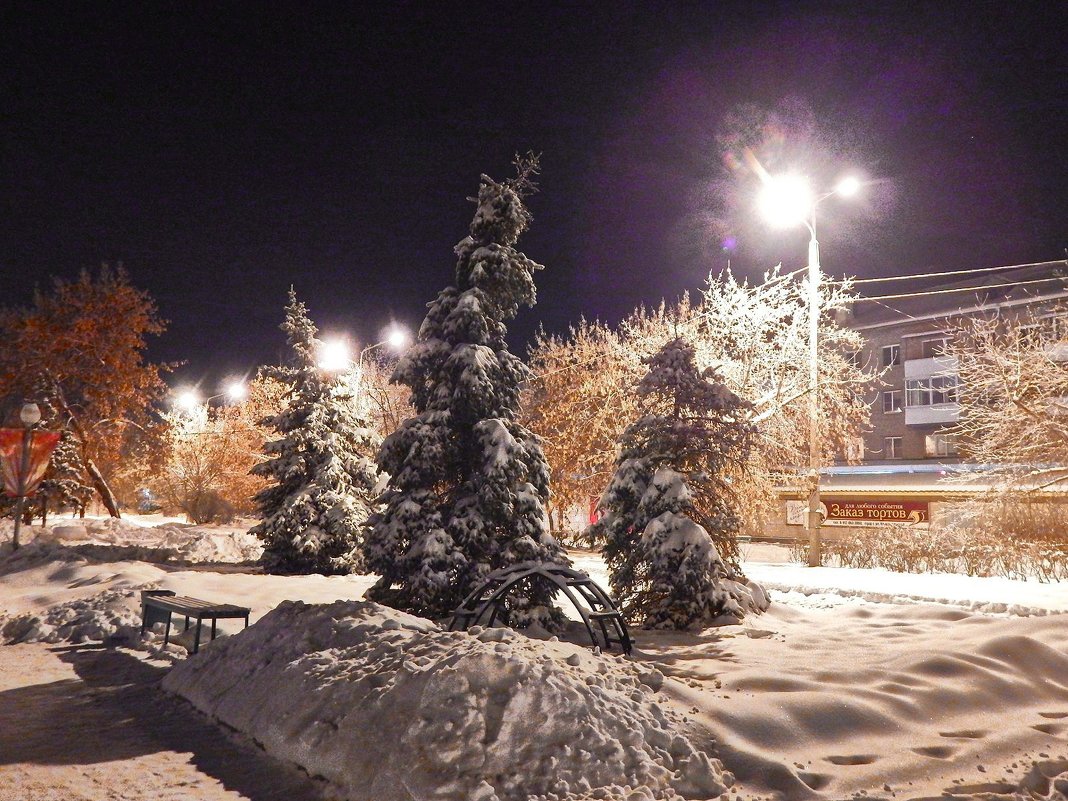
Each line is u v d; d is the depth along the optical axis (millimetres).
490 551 11922
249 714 6625
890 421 50406
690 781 5109
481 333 12742
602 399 31375
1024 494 22109
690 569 11398
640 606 12055
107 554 20734
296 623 7793
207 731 6652
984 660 7895
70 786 5391
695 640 10422
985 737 6094
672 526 11664
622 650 9547
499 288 12969
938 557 19625
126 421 33969
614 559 12500
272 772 5648
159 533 30969
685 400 12797
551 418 34156
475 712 5309
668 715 5867
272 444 20812
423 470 12086
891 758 5605
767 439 22453
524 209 13219
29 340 32031
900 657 8102
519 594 11477
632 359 28781
